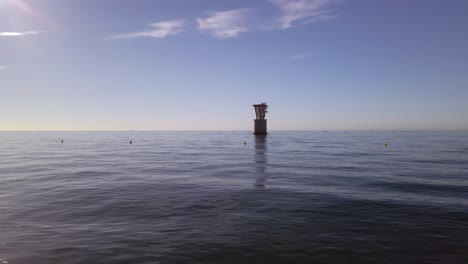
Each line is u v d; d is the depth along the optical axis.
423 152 37.94
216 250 7.14
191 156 33.50
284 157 31.55
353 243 7.55
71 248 7.29
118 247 7.34
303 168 22.50
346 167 22.94
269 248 7.25
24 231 8.55
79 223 9.32
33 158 31.41
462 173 19.45
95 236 8.13
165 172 20.73
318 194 13.35
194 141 76.62
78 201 12.22
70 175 19.41
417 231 8.41
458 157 30.81
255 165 24.59
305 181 16.81
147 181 17.03
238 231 8.50
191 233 8.34
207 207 11.24
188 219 9.73
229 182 16.64
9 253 7.01
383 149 43.66
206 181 16.98
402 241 7.66
